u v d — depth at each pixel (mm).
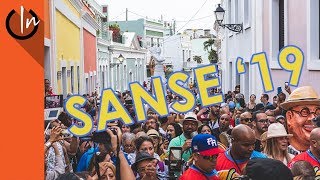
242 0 21219
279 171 3662
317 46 12422
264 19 17156
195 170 5688
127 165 5516
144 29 71688
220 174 5957
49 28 18359
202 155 5598
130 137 7801
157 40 76688
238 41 23375
